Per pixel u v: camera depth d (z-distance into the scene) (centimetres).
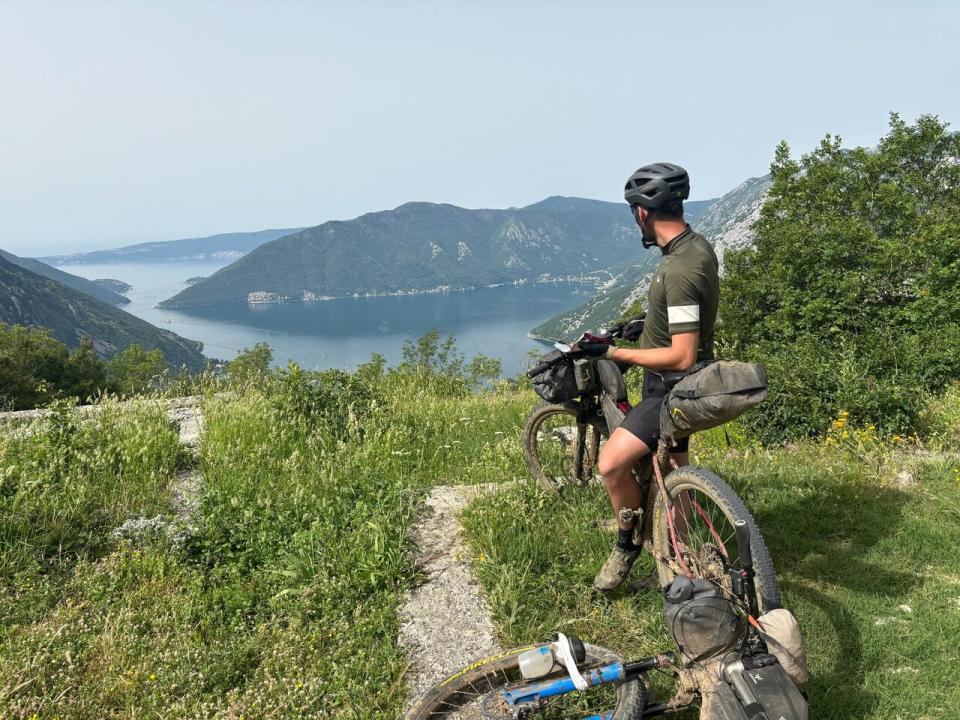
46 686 357
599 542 475
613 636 395
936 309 1655
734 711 262
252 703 344
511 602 419
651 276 376
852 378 891
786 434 870
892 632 383
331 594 435
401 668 376
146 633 404
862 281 1912
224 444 696
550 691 282
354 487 590
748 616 298
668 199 359
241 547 502
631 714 280
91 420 759
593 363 458
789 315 2036
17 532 492
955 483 579
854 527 503
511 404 988
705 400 330
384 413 809
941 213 2947
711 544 353
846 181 3256
